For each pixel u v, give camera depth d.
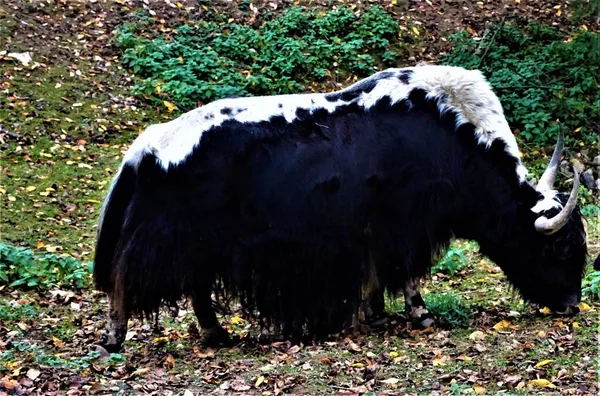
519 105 16.56
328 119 8.27
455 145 8.32
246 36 17.80
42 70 15.78
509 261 8.60
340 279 8.21
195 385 7.10
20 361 7.41
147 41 17.20
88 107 15.13
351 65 17.81
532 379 6.91
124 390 6.85
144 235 7.73
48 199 12.41
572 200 8.02
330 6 19.36
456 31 19.17
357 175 8.13
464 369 7.22
